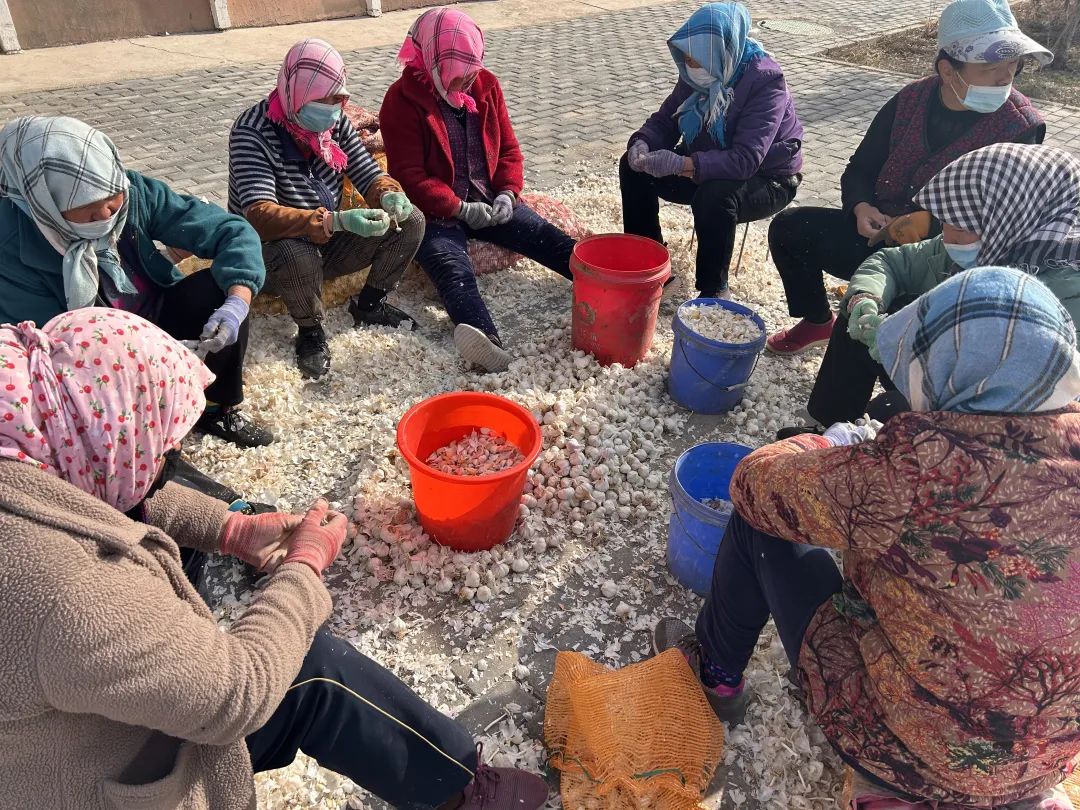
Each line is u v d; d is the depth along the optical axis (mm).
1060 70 9148
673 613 2643
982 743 1452
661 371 3869
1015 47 3031
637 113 7461
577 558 2822
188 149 5961
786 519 1625
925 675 1452
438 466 2879
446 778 1763
